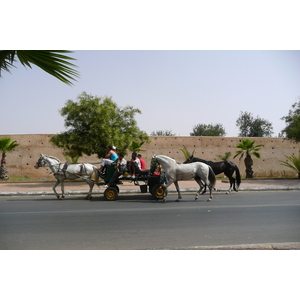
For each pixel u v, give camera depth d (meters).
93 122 19.94
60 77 7.41
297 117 24.59
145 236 7.45
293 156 26.34
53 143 21.23
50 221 9.14
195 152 26.56
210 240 7.10
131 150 23.73
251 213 10.38
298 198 14.37
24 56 7.01
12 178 23.97
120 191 16.34
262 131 50.75
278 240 7.09
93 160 24.94
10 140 23.06
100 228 8.26
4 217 9.74
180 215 10.05
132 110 21.98
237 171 16.64
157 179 13.52
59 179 14.19
